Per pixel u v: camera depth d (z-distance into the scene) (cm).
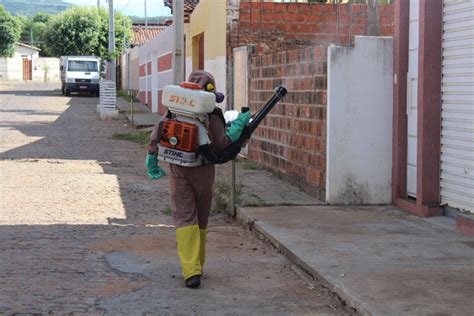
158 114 2925
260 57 1258
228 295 578
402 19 888
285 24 1502
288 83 1086
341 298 544
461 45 768
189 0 2147
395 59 903
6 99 3900
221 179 1089
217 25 1569
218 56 1562
